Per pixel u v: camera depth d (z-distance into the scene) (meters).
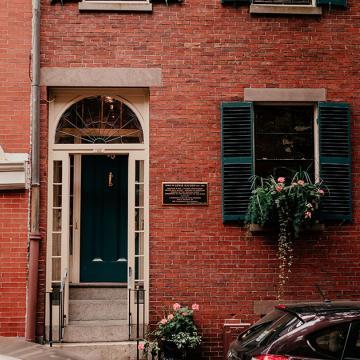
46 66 8.86
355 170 9.05
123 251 9.50
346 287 8.84
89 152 9.12
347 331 5.13
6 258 8.52
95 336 8.70
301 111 9.28
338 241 8.90
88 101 9.25
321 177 8.91
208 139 8.91
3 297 8.46
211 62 9.01
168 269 8.70
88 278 9.42
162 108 8.92
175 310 8.41
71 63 8.89
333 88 9.10
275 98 9.00
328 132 9.02
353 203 8.99
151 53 8.98
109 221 9.53
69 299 9.23
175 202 8.79
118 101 9.27
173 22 9.03
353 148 9.09
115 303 9.11
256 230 8.74
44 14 8.95
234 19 9.09
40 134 8.77
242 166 8.86
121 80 8.90
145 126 9.14
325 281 8.82
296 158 9.19
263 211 8.44
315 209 8.55
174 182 8.82
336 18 9.20
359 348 5.05
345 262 8.87
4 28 8.84
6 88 8.76
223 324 8.65
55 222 9.02
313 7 9.13
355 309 5.36
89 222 9.52
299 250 8.84
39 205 8.64
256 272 8.77
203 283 8.71
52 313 8.72
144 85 8.91
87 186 9.56
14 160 8.58
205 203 8.81
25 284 8.49
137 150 9.13
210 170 8.88
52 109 9.06
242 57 9.04
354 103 9.12
